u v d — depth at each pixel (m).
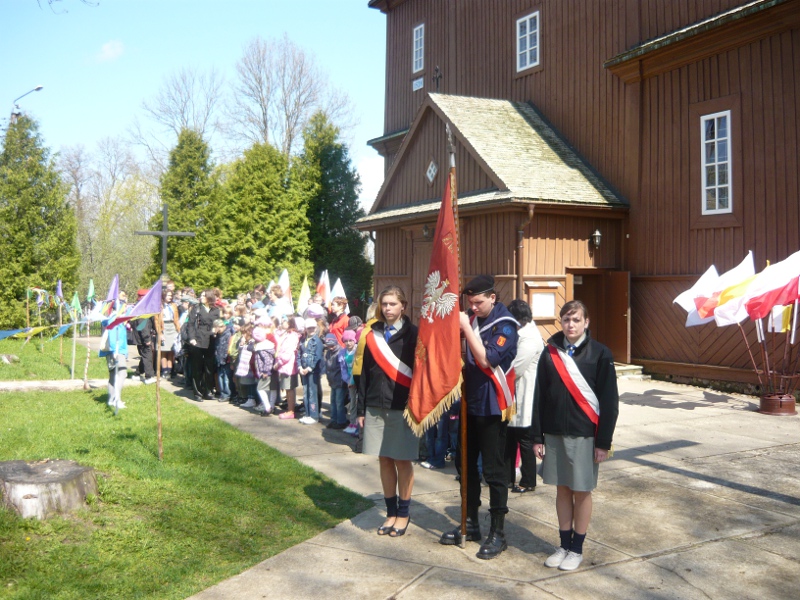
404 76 23.78
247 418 10.59
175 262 28.16
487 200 14.35
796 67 11.99
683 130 14.14
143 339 14.51
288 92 42.12
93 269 36.72
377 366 5.62
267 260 28.22
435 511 6.21
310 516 6.06
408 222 17.47
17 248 25.28
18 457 7.30
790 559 5.13
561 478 4.94
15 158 25.73
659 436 9.20
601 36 16.17
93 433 8.84
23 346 20.80
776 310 10.91
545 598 4.48
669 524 5.86
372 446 5.64
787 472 7.43
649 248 14.94
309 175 29.34
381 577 4.81
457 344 5.21
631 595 4.54
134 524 5.59
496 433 5.26
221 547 5.34
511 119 17.20
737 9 12.59
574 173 15.73
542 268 14.62
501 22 19.41
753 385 12.62
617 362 15.18
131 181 44.84
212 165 29.28
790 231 12.13
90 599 4.42
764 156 12.56
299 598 4.49
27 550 4.98
